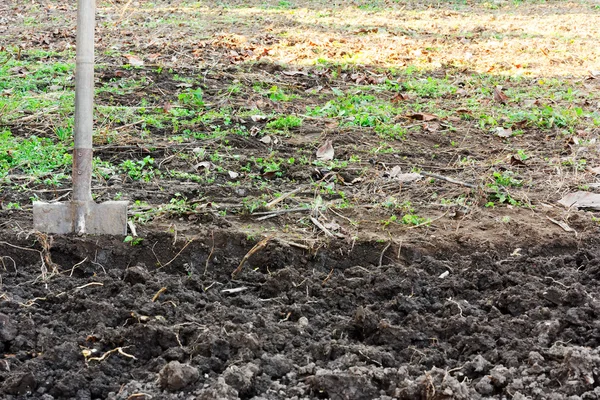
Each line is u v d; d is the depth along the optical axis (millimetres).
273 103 6617
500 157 5465
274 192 4648
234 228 4055
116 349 2895
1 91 6684
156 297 3324
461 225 4215
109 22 11352
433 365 2873
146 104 6480
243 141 5586
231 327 3023
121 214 3871
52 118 5906
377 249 3906
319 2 15203
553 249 3973
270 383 2680
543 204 4547
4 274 3568
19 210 4207
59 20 11680
